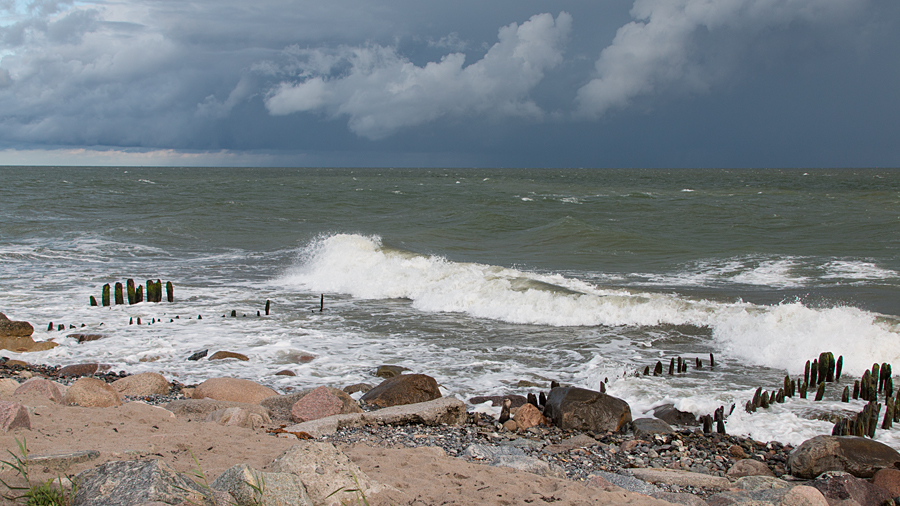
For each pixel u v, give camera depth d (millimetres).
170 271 20219
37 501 3195
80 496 3234
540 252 24844
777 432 7555
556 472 5812
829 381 9742
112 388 7715
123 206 41906
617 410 7852
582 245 26156
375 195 55688
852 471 5973
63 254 22922
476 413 8164
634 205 43750
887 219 31781
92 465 4109
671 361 10180
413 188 68875
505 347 11953
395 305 15789
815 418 8000
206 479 3896
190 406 7230
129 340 11922
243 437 5629
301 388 9305
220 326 13258
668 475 5984
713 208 40125
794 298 15914
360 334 12883
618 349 11852
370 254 20250
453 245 27016
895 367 10242
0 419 4945
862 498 5258
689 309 13562
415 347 11914
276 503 3412
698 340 12445
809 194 54562
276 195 54375
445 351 11648
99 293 16516
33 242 25391
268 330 13016
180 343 11820
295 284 18375
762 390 9312
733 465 6504
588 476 5859
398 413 7488
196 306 15242
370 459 5395
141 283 18125
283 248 25188
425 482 4672
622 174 162125
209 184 75188
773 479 5781
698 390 9289
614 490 5191
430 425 7582
